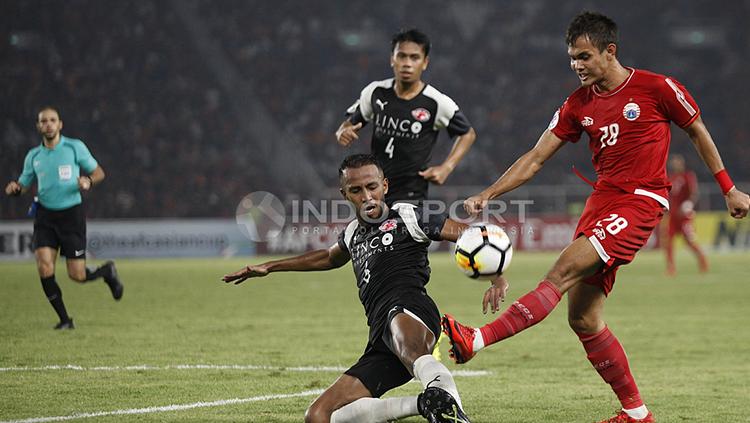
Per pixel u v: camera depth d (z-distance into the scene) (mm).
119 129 122250
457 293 58438
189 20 140750
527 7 161375
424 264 19297
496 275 17688
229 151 125875
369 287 19031
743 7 160875
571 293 21000
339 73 142625
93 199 108812
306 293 57969
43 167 37969
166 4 139750
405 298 18312
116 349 32531
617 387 20984
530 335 37969
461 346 17281
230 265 85562
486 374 28297
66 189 37969
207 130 127125
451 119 30781
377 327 18359
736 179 133625
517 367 29734
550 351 33375
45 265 37750
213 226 101125
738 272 77625
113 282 40406
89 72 127875
